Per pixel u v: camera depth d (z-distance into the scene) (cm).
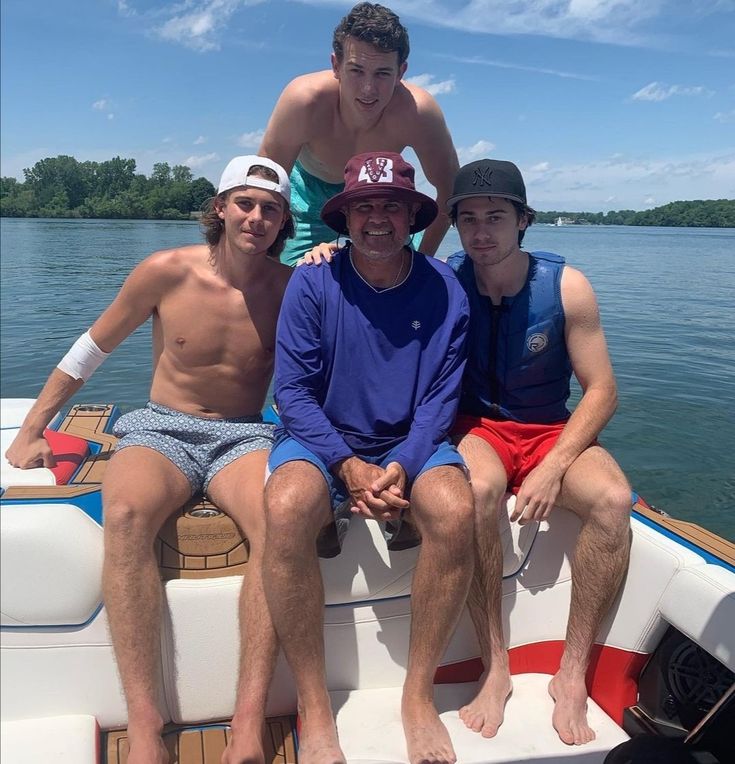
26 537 183
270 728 202
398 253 214
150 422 232
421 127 323
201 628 198
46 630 187
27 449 234
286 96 316
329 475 204
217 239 238
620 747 186
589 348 233
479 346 238
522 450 238
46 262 1953
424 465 203
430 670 195
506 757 192
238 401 243
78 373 241
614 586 213
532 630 228
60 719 190
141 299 238
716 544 214
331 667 212
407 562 211
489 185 218
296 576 184
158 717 184
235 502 207
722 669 199
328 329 211
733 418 611
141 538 190
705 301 1316
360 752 190
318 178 347
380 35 284
